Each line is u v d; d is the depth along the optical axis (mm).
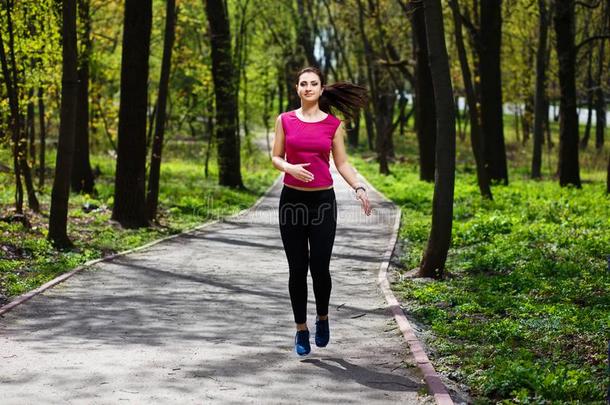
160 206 20906
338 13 42125
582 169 39125
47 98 19516
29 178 16891
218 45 28328
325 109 6293
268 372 6059
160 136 17500
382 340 7227
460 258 12773
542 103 33938
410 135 65250
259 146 56312
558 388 5504
